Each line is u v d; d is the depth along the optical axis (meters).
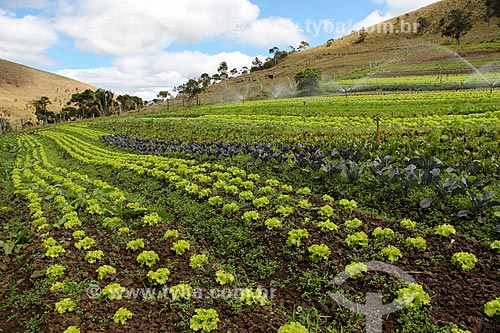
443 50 71.81
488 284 6.23
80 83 151.62
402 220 8.42
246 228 9.02
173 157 18.31
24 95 124.38
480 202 8.16
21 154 26.91
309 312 6.34
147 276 7.32
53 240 9.02
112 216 10.55
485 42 70.56
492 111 22.17
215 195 11.30
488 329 5.54
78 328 5.99
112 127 37.12
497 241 6.98
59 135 36.44
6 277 8.36
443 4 114.56
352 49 100.25
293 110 33.12
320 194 10.80
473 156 11.71
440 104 27.34
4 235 10.70
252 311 6.31
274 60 112.50
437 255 7.09
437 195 9.28
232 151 15.70
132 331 5.98
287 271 7.39
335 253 7.51
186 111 47.47
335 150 13.74
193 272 7.57
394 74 57.88
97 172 17.81
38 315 6.63
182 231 9.58
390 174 9.95
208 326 5.88
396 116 24.17
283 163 13.62
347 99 37.34
